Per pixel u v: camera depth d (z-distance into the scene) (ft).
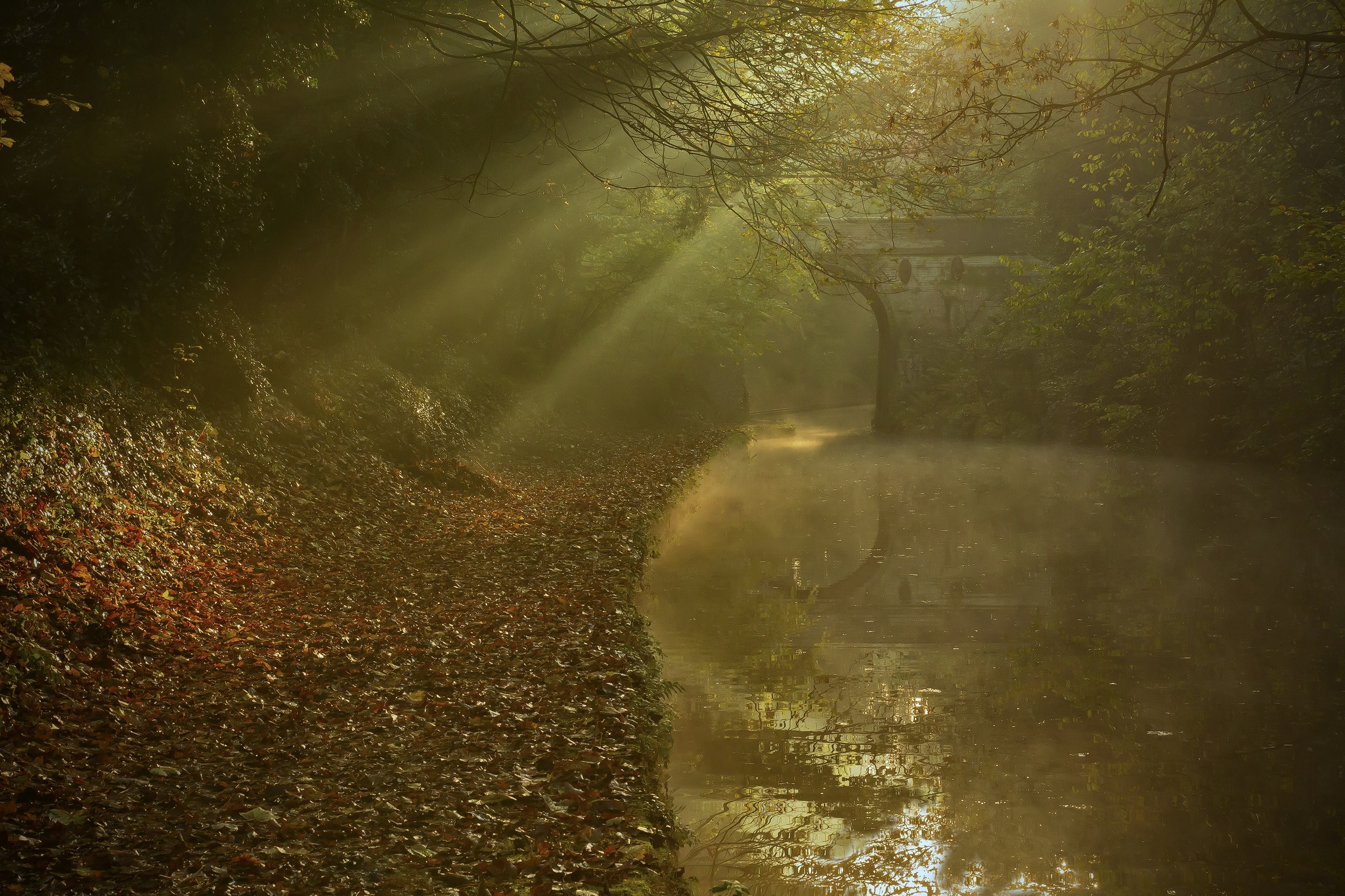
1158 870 17.60
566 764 19.34
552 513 53.52
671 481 70.23
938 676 30.37
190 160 38.45
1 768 16.42
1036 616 37.86
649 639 31.12
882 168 37.96
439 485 53.11
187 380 40.52
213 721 20.76
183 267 40.65
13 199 34.91
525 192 66.90
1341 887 17.15
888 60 35.37
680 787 21.66
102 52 35.22
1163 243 69.77
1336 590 39.60
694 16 35.70
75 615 23.17
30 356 30.94
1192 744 24.03
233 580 31.32
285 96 45.01
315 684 23.65
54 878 13.46
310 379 51.52
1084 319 74.02
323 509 41.78
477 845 15.81
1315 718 25.57
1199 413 77.51
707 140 34.76
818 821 19.90
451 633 28.66
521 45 31.55
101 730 19.26
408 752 19.79
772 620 38.06
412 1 46.16
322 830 16.07
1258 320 74.08
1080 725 25.58
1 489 25.73
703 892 16.78
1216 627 34.96
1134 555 49.14
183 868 14.33
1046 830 19.44
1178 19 54.60
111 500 30.27
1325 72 60.23
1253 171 64.59
